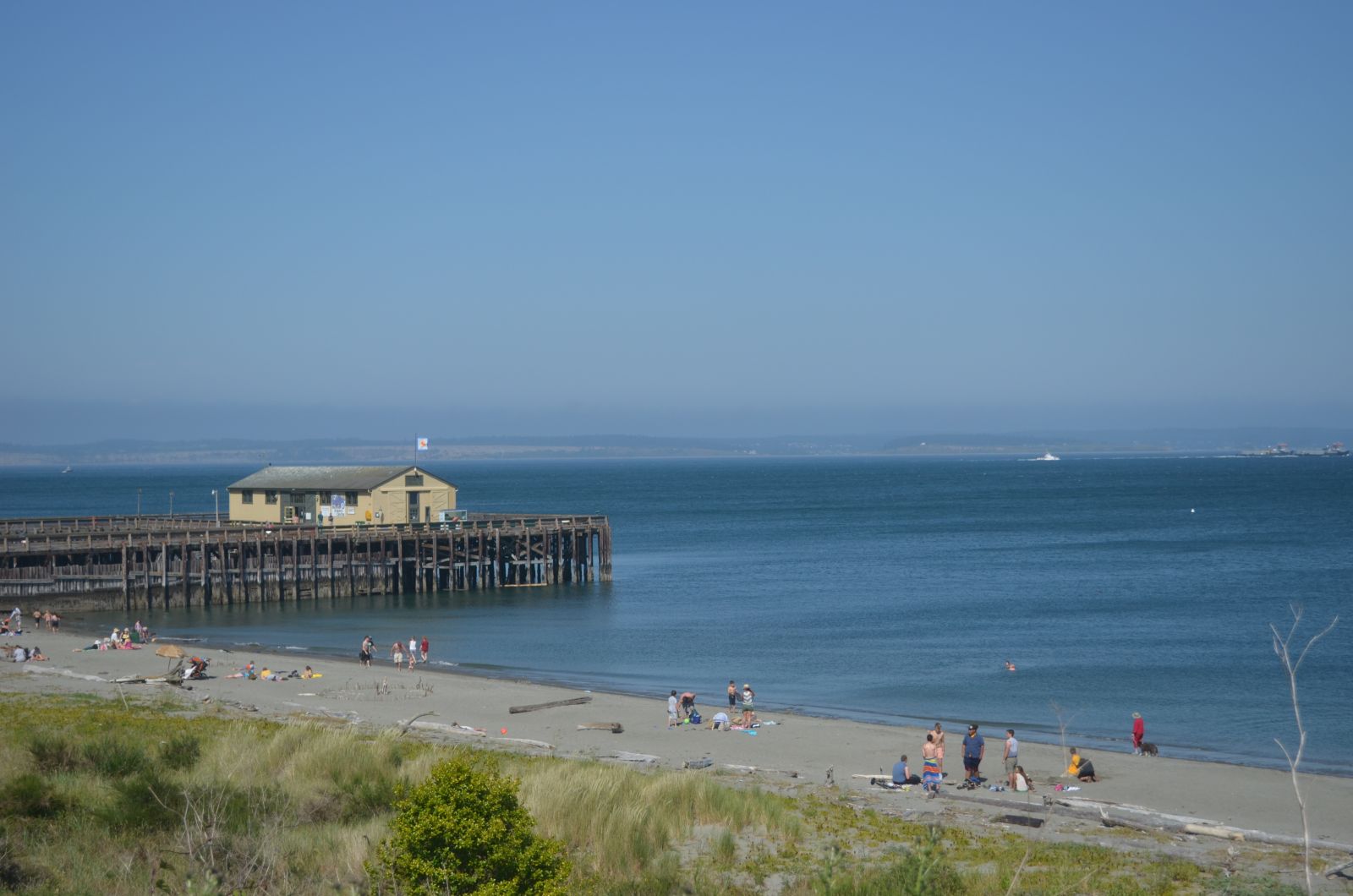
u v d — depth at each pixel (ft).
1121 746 133.69
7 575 231.09
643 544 428.97
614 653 201.77
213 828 57.41
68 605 239.09
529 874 52.75
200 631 223.10
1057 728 144.25
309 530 264.31
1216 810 105.40
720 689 171.32
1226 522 487.20
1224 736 138.62
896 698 163.32
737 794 92.89
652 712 151.33
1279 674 175.32
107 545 240.12
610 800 81.20
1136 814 97.66
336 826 72.08
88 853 62.34
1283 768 122.72
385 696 156.87
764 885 69.26
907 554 377.71
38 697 134.51
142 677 159.63
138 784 71.87
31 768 83.41
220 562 256.73
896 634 219.20
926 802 101.96
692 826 83.15
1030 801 102.37
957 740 136.67
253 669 169.17
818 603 264.52
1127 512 563.48
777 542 431.84
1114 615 237.04
